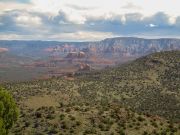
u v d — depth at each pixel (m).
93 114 53.53
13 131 49.47
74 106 57.75
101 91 132.50
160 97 128.62
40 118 52.81
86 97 117.50
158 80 157.62
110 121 50.84
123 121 51.28
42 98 93.06
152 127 50.78
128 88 140.75
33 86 118.44
